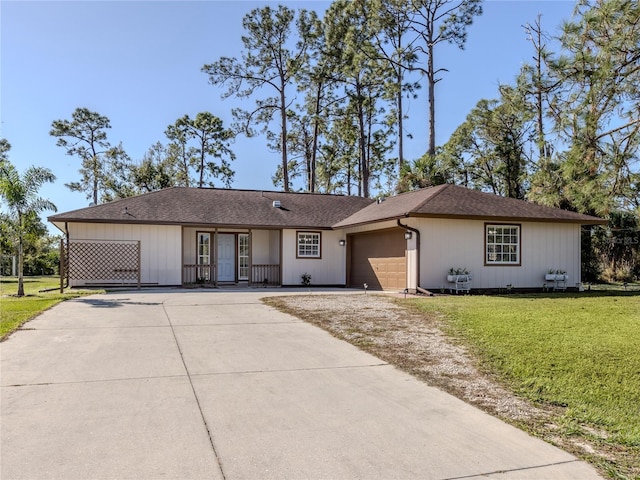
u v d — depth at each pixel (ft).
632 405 15.37
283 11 108.17
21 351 21.61
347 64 104.01
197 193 67.92
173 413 14.23
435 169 85.92
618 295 46.78
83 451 11.58
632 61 31.27
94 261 55.93
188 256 63.46
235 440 12.39
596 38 32.91
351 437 12.71
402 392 16.53
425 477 10.60
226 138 139.33
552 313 31.63
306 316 31.94
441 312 32.60
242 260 67.05
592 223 54.95
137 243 56.34
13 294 47.19
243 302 39.96
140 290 53.06
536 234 53.72
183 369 18.99
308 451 11.82
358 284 62.59
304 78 110.73
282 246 62.69
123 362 19.90
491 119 102.53
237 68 109.70
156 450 11.70
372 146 125.39
